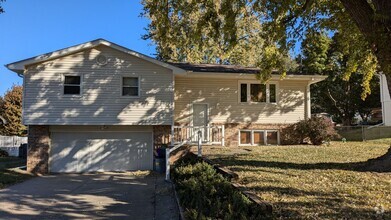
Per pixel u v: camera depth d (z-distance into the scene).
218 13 12.91
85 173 17.08
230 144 19.97
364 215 5.44
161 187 12.22
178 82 19.89
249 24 27.11
